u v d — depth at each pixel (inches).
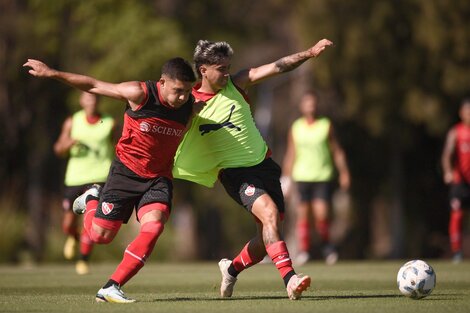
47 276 1952.5
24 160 4168.3
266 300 1252.5
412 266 1256.8
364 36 3909.9
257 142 1257.4
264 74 1253.7
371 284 1625.2
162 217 1204.5
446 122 3937.0
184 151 1258.6
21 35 4153.5
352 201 4330.7
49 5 4128.9
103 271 2165.4
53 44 4153.5
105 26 4136.3
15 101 4151.1
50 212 4028.1
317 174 2502.5
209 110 1244.5
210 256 5846.5
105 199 1224.8
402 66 3932.1
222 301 1238.9
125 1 4195.4
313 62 3946.9
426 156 4237.2
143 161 1211.9
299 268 2223.2
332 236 4800.7
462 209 2534.5
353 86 3934.5
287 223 5024.6
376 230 4731.8
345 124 4094.5
